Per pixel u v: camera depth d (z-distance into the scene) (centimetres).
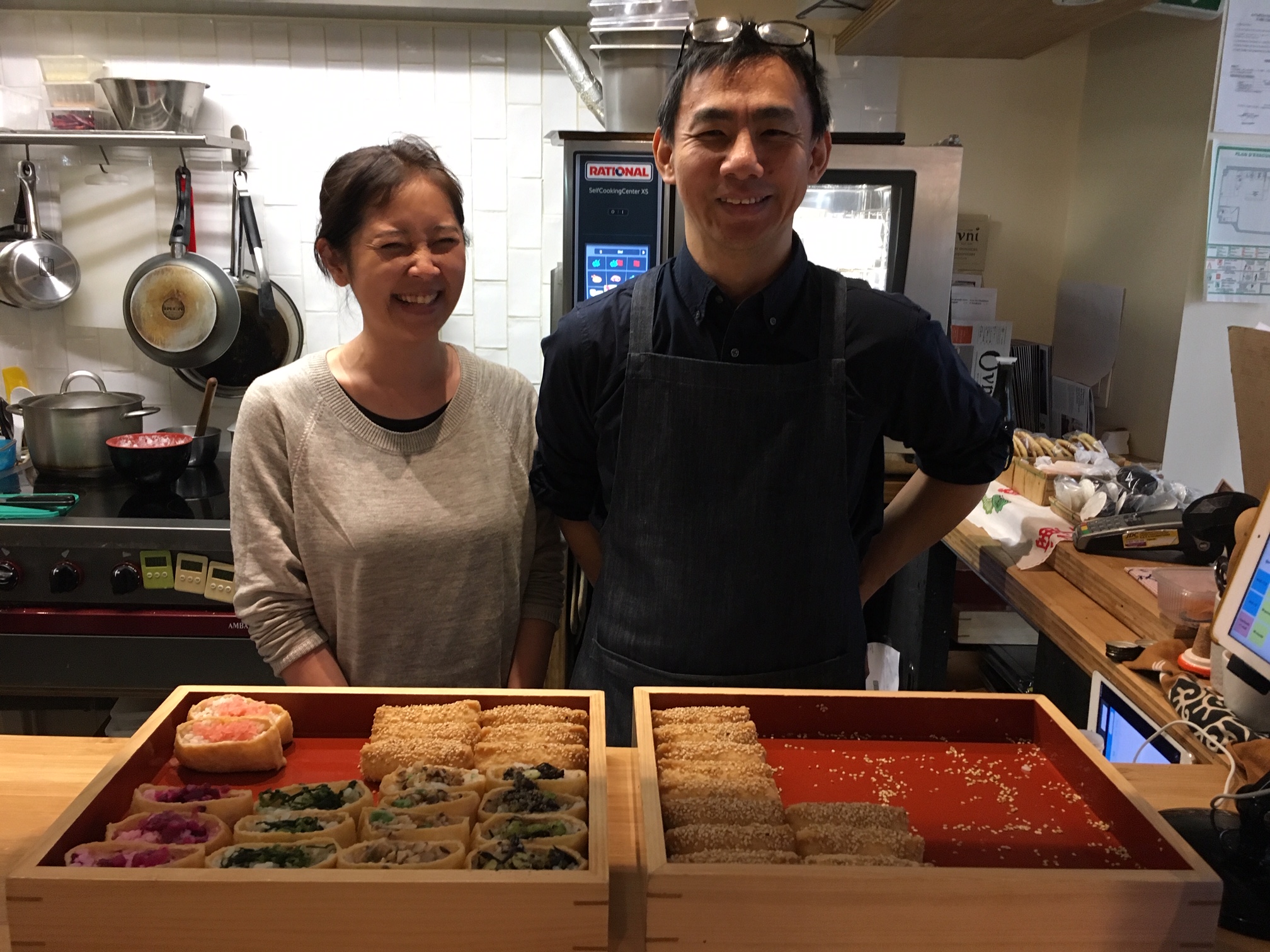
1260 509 108
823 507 131
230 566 206
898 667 235
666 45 204
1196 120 229
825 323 131
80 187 263
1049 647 199
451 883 77
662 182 198
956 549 213
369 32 259
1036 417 276
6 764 109
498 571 150
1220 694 126
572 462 150
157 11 255
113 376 277
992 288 284
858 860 83
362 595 142
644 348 133
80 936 78
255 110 262
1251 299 238
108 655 211
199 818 91
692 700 112
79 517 209
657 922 79
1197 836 96
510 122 266
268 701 111
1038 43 251
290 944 79
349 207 133
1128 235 255
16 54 260
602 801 90
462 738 104
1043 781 104
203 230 269
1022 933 79
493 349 281
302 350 274
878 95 271
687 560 133
